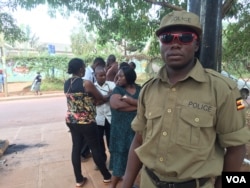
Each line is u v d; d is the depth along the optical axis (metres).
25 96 15.94
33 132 6.41
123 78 2.79
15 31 4.96
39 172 3.84
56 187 3.36
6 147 5.00
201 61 1.66
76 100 3.06
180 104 1.28
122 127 2.78
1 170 3.95
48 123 7.61
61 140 5.55
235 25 4.73
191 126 1.24
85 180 3.46
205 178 1.28
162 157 1.31
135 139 1.65
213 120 1.24
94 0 4.68
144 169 1.50
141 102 1.48
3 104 13.25
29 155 4.62
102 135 3.70
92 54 20.80
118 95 2.79
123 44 13.23
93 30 5.91
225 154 1.34
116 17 5.13
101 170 3.34
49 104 12.33
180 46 1.27
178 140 1.26
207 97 1.25
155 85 1.42
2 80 17.70
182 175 1.27
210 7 1.62
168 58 1.30
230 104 1.23
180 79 1.33
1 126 7.55
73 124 3.13
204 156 1.24
